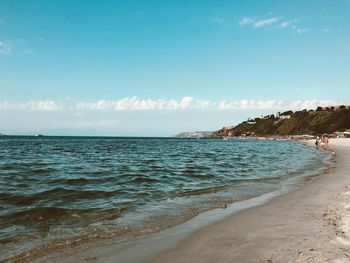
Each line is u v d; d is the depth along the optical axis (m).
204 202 13.77
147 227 9.99
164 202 13.80
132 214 11.66
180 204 13.36
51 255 7.70
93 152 54.62
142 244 8.38
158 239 8.76
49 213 11.80
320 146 73.56
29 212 11.87
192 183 19.59
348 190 14.97
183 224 10.27
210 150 66.12
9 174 22.83
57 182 19.28
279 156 45.84
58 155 45.59
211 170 26.67
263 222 10.05
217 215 11.38
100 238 8.95
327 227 8.96
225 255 7.34
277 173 24.69
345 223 9.20
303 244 7.64
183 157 43.28
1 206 12.86
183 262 7.06
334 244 7.52
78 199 14.42
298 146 92.31
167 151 60.59
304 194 14.77
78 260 7.36
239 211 11.87
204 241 8.42
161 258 7.34
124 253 7.73
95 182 19.53
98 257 7.51
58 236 9.16
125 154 49.72
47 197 14.76
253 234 8.80
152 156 45.34
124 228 9.88
